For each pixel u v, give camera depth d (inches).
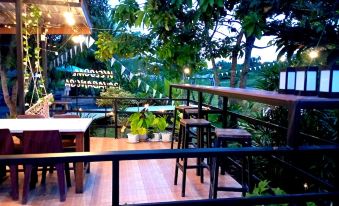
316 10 104.5
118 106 273.7
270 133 121.8
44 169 134.5
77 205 115.3
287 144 47.1
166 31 190.5
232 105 189.2
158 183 139.7
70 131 121.1
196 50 197.0
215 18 163.6
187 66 222.5
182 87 168.9
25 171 115.9
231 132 107.1
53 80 367.6
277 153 44.0
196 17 157.9
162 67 241.0
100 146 211.8
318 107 47.3
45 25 234.5
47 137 115.2
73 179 144.3
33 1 167.9
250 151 42.8
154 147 211.6
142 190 131.0
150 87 311.6
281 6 122.8
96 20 354.9
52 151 116.0
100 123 304.2
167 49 192.5
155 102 303.3
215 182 100.7
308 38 111.4
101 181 141.5
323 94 54.4
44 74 249.3
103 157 39.2
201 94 150.8
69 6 174.9
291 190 110.7
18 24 159.3
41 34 238.7
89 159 38.8
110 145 215.6
